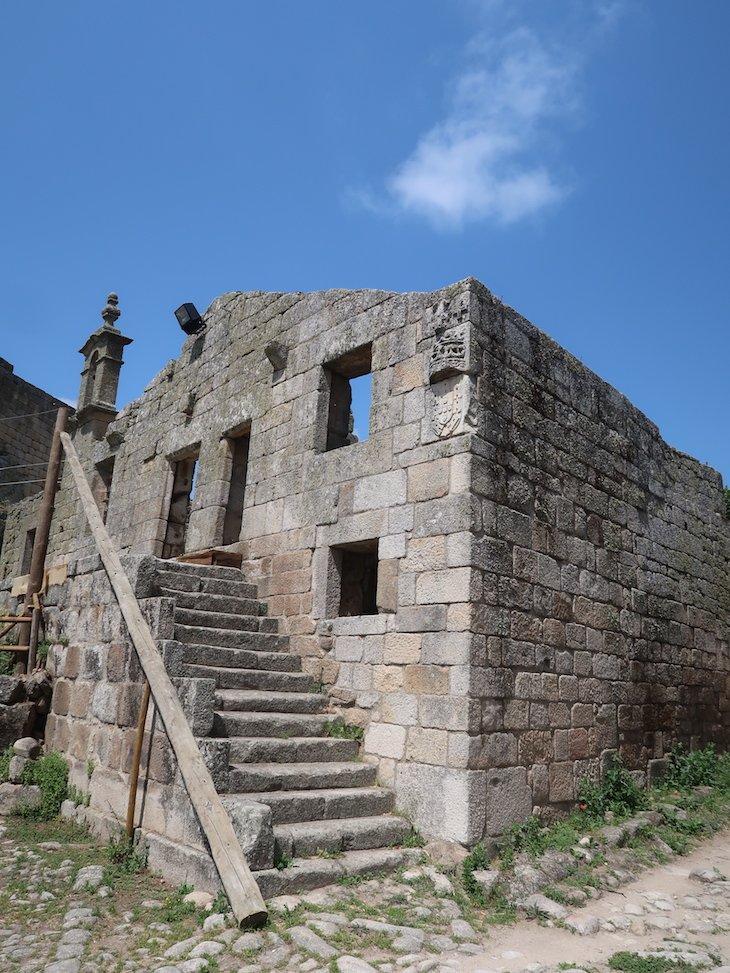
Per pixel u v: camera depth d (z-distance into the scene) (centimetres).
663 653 964
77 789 736
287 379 973
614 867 632
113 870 564
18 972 409
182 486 1241
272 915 466
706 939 502
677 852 708
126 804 640
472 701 629
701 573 1108
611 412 930
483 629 656
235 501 1084
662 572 995
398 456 756
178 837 559
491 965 435
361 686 724
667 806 828
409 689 675
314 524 847
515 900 543
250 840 505
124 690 691
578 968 436
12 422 2478
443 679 649
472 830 599
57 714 831
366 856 560
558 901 549
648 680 917
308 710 736
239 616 824
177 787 573
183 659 709
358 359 897
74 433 1692
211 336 1183
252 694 711
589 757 774
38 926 474
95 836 662
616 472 920
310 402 919
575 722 760
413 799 639
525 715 688
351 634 753
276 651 813
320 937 443
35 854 609
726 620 1166
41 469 2555
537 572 741
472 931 484
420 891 531
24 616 966
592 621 819
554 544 776
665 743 938
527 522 739
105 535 827
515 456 740
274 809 569
